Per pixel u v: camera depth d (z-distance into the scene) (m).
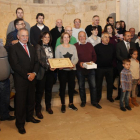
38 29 3.97
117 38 4.39
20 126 2.75
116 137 2.61
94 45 4.05
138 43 4.20
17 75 2.66
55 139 2.57
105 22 6.37
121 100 3.59
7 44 3.14
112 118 3.22
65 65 3.06
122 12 5.43
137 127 2.89
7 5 5.84
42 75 3.03
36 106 3.25
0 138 2.60
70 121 3.12
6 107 3.10
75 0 6.66
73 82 3.48
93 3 6.51
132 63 3.76
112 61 4.02
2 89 2.94
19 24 3.11
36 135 2.68
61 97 3.52
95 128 2.87
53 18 6.66
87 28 4.69
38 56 2.98
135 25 5.20
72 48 3.44
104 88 4.60
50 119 3.20
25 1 6.21
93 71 3.68
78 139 2.56
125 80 3.52
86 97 4.09
